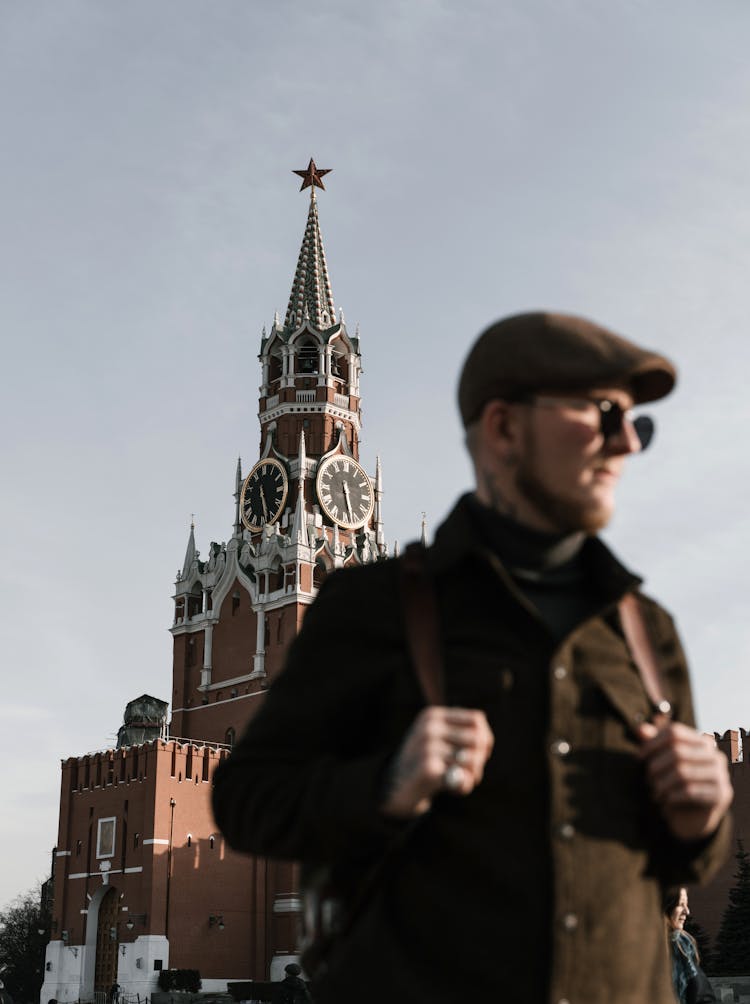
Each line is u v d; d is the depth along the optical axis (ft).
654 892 8.89
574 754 8.55
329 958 9.00
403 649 9.12
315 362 294.05
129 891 226.99
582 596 9.55
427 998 8.11
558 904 8.11
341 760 9.34
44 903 339.36
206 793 238.48
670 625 10.22
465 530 9.23
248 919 234.79
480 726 8.05
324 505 274.57
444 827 8.44
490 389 9.37
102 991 227.40
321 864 8.93
